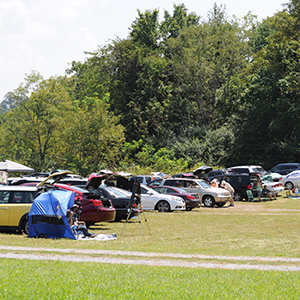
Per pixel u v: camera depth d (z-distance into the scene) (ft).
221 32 289.53
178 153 265.13
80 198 79.00
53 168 245.04
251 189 144.25
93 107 246.27
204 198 128.06
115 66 324.39
